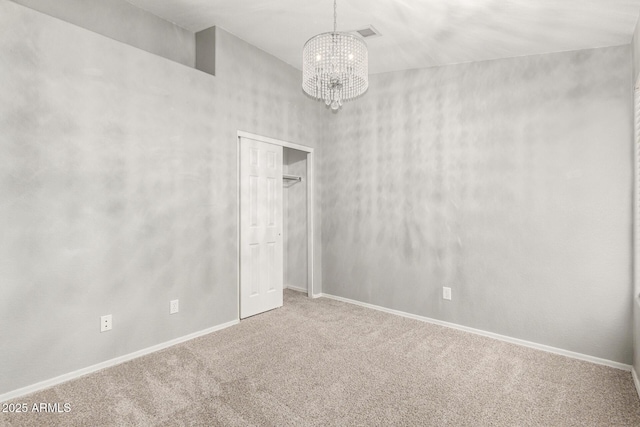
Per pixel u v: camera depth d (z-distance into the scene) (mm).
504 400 2090
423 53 3180
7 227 1986
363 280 3990
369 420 1877
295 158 4590
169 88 2779
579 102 2717
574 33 2523
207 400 2041
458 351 2797
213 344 2859
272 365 2500
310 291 4320
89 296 2336
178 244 2855
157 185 2705
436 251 3438
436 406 2018
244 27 3104
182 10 2859
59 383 2195
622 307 2572
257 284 3641
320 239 4371
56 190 2170
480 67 3182
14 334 2020
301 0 2568
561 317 2797
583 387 2258
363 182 3969
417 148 3555
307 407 1986
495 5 2324
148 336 2668
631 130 2533
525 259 2951
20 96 2020
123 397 2057
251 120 3477
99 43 2367
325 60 2131
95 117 2346
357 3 2514
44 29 2111
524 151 2947
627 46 2551
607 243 2619
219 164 3172
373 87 3869
